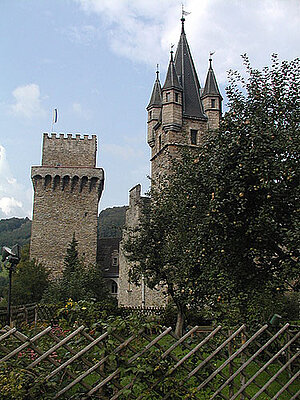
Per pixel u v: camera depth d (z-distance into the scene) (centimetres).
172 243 1733
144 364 529
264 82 1241
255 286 1065
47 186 5344
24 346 500
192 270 1261
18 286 3997
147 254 1961
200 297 1262
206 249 1105
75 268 4359
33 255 5169
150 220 2027
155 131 3541
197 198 1140
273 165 984
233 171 1025
